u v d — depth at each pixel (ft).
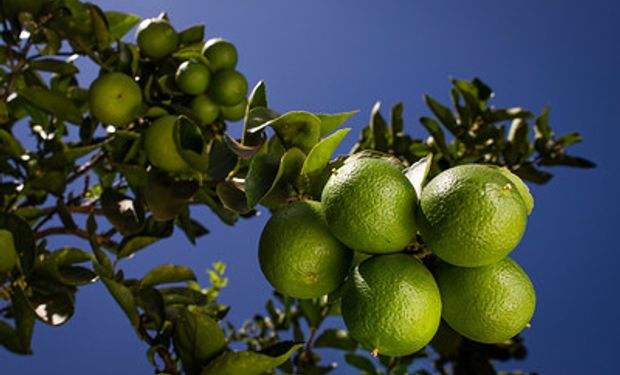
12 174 3.05
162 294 2.91
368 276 2.10
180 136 2.66
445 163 3.70
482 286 2.10
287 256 2.14
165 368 2.58
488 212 2.04
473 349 3.57
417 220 2.10
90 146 2.95
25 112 3.37
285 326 4.08
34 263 2.72
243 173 2.70
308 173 2.30
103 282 2.62
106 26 3.01
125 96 2.87
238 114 3.01
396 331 2.08
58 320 2.65
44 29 3.05
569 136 3.81
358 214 2.08
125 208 2.94
